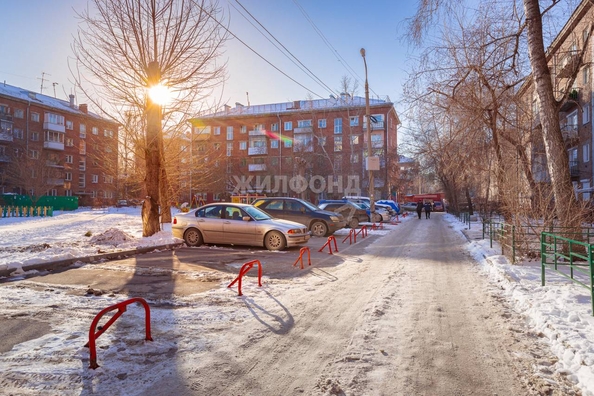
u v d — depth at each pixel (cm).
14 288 625
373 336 446
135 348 393
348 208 2069
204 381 330
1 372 333
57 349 382
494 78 1253
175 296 600
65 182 5684
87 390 308
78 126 5912
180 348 398
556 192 948
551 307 529
